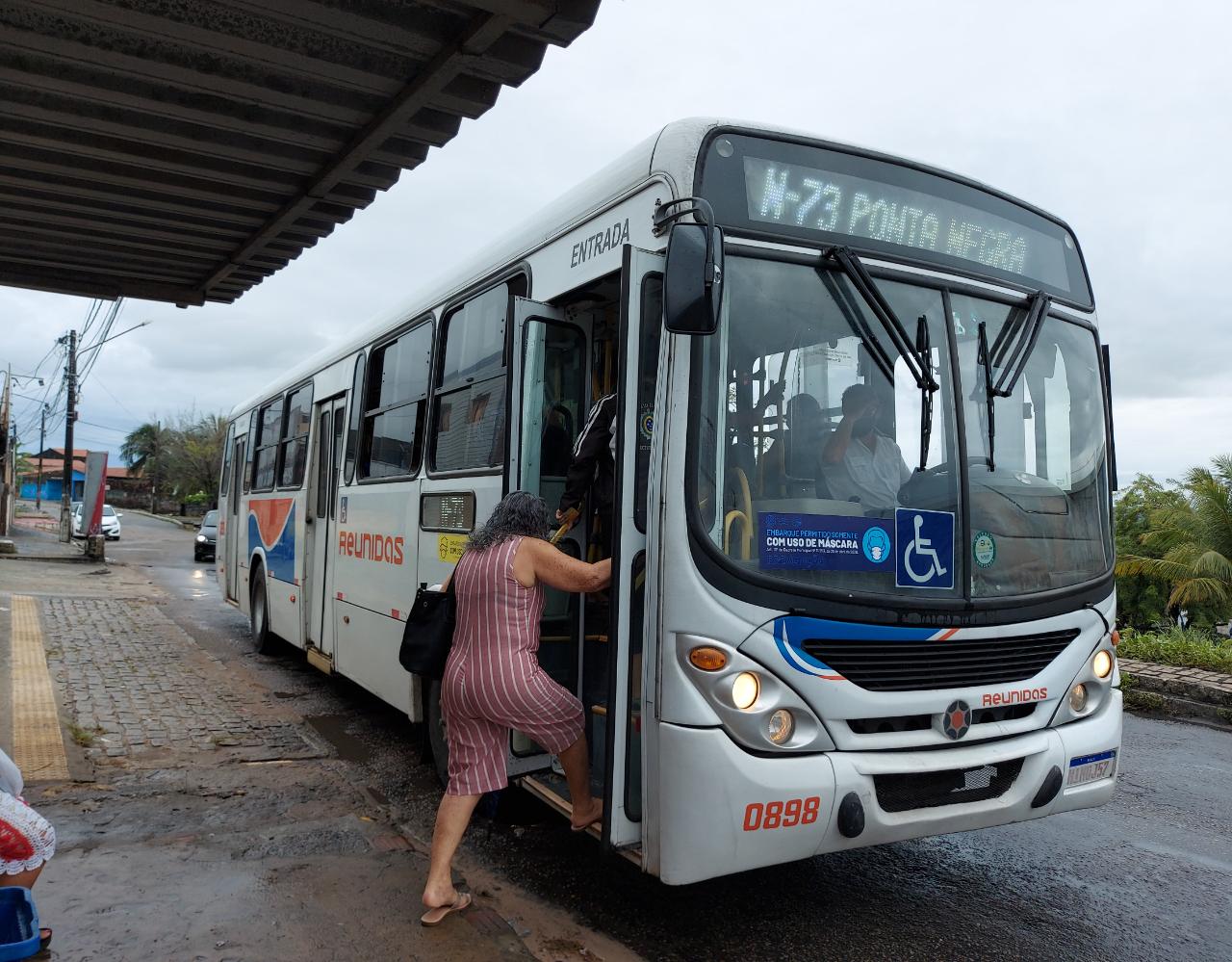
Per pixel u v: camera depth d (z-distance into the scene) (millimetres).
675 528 3377
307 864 4328
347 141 4957
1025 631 3908
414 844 4688
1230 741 7871
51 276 7574
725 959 3695
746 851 3289
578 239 4398
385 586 6594
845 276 3820
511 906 4062
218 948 3473
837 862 4812
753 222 3688
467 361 5582
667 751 3336
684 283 3236
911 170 4152
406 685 6121
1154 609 22750
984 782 3807
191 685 8562
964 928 4059
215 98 4535
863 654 3549
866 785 3455
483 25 3750
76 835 4586
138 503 78500
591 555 4527
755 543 3453
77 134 4898
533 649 3857
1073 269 4707
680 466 3400
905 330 3867
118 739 6438
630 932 3896
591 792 4180
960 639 3723
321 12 3738
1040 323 4250
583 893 4277
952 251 4172
